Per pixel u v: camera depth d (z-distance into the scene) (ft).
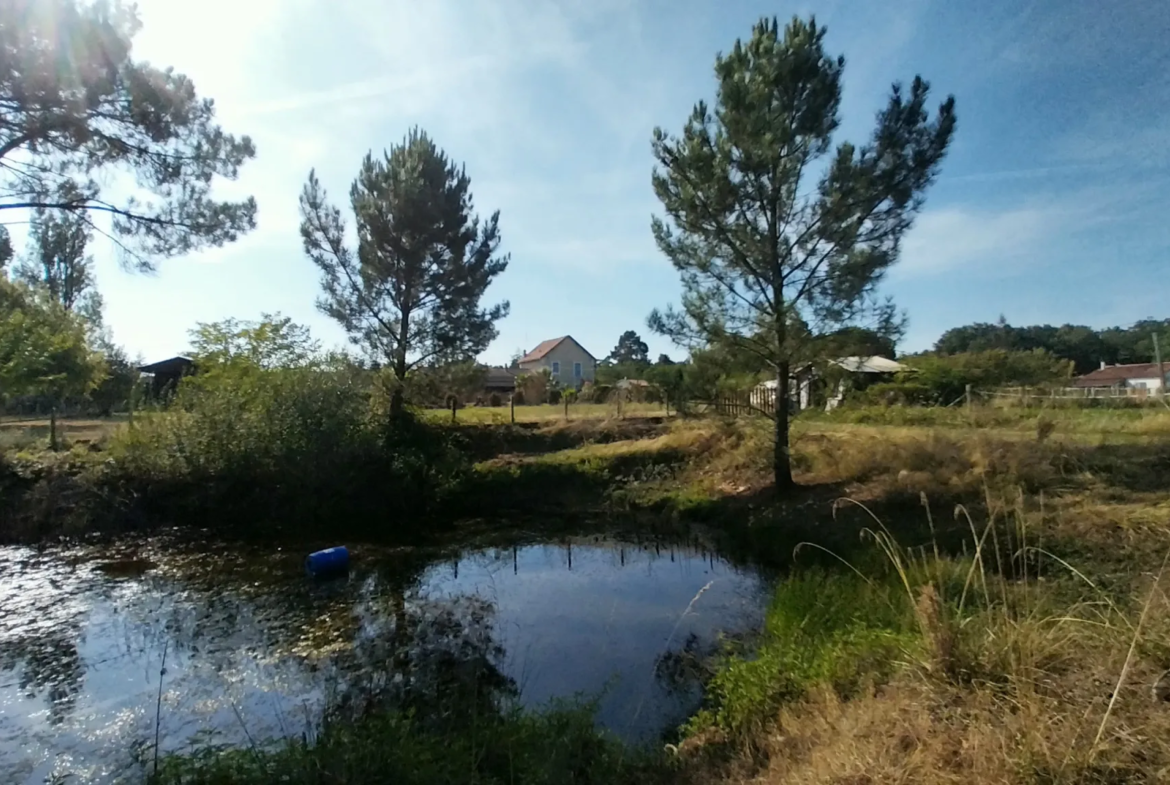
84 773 18.22
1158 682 11.84
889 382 89.56
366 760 14.89
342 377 56.13
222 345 56.34
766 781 13.56
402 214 61.21
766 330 41.55
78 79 32.81
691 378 43.68
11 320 55.88
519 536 48.19
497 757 16.03
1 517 46.09
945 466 39.65
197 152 38.78
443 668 24.62
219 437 51.55
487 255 67.10
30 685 23.73
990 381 86.02
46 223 53.83
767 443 49.39
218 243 40.65
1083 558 26.23
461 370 64.85
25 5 31.55
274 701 22.31
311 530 49.78
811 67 40.01
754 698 18.20
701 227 42.39
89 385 69.05
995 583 20.25
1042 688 12.75
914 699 14.01
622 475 59.36
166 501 49.88
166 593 34.55
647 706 21.07
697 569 37.81
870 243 40.83
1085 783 10.26
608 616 30.07
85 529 46.70
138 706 22.08
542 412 84.48
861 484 41.96
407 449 59.00
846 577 26.68
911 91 40.50
